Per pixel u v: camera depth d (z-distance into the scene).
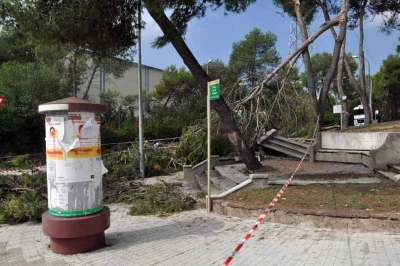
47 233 5.32
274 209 6.56
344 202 6.47
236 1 10.28
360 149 12.43
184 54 10.20
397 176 8.20
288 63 11.51
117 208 8.82
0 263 5.18
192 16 10.66
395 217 5.66
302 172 10.40
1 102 8.55
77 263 4.99
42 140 23.42
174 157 15.61
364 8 20.61
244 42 32.38
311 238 5.57
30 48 30.12
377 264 4.46
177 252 5.29
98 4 8.78
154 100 34.03
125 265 4.85
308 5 19.34
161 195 8.95
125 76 39.22
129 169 13.70
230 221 6.86
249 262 4.74
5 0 8.05
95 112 5.53
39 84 22.88
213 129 11.91
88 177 5.41
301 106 12.18
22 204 7.81
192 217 7.41
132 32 11.14
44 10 8.51
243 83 11.67
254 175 8.09
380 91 42.19
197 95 32.38
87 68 28.66
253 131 11.47
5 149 21.73
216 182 10.15
